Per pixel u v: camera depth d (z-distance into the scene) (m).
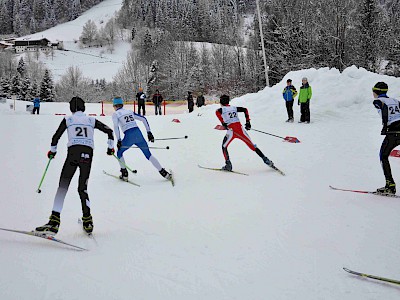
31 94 56.84
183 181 6.00
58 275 2.87
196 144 9.40
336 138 9.36
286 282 2.78
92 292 2.64
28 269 2.95
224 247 3.43
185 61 58.88
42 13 158.12
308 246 3.40
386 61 36.41
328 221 4.00
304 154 7.70
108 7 166.38
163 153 8.41
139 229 3.93
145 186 5.75
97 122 4.17
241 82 49.19
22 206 4.76
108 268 3.02
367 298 2.54
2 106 31.00
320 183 5.55
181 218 4.25
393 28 32.75
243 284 2.77
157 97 19.30
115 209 4.63
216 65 57.84
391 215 4.12
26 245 3.45
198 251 3.36
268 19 39.28
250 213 4.33
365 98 13.77
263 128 11.41
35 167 7.19
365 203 4.56
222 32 77.94
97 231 3.89
